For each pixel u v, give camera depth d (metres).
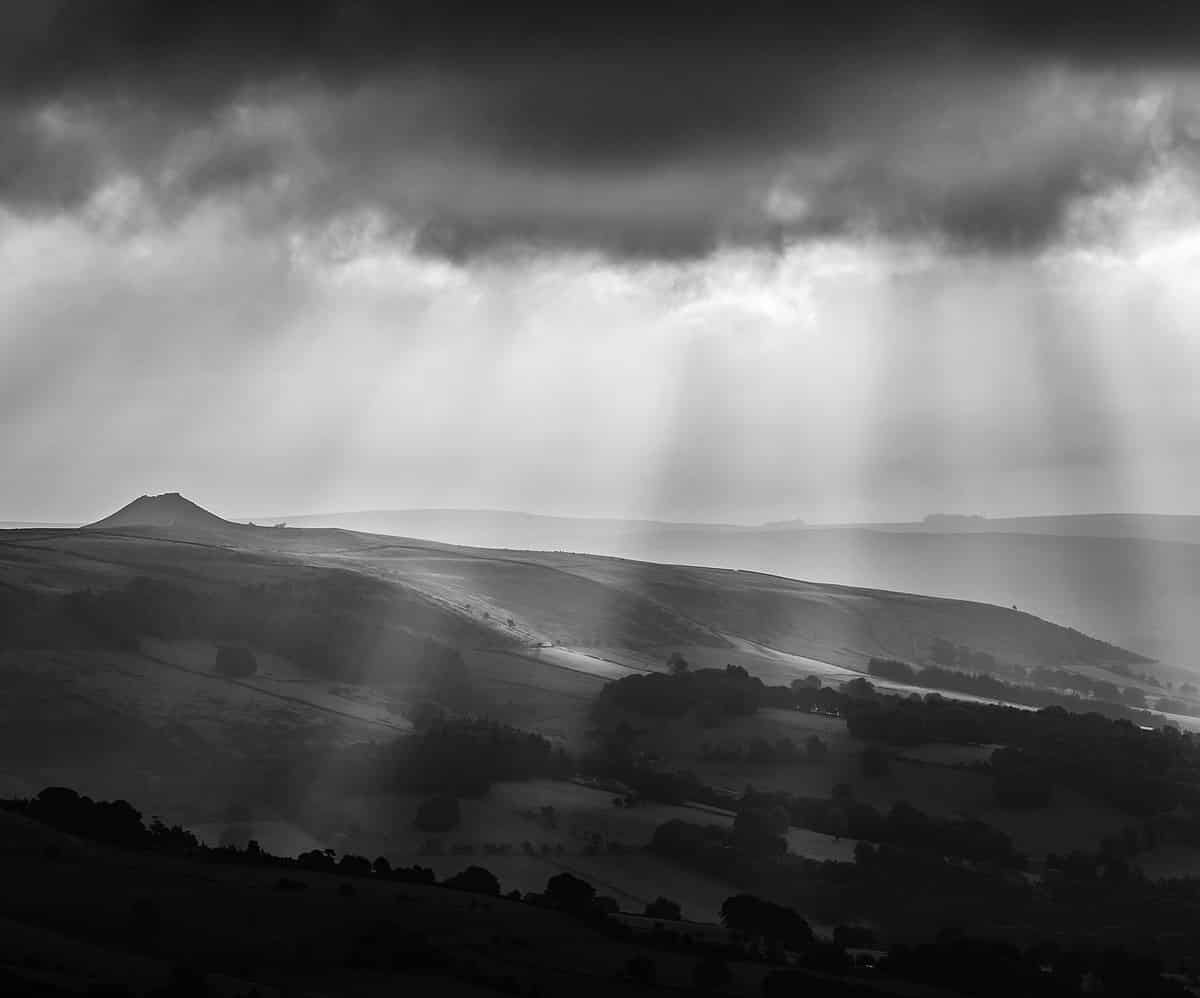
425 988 126.31
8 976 109.62
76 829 180.75
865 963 165.62
